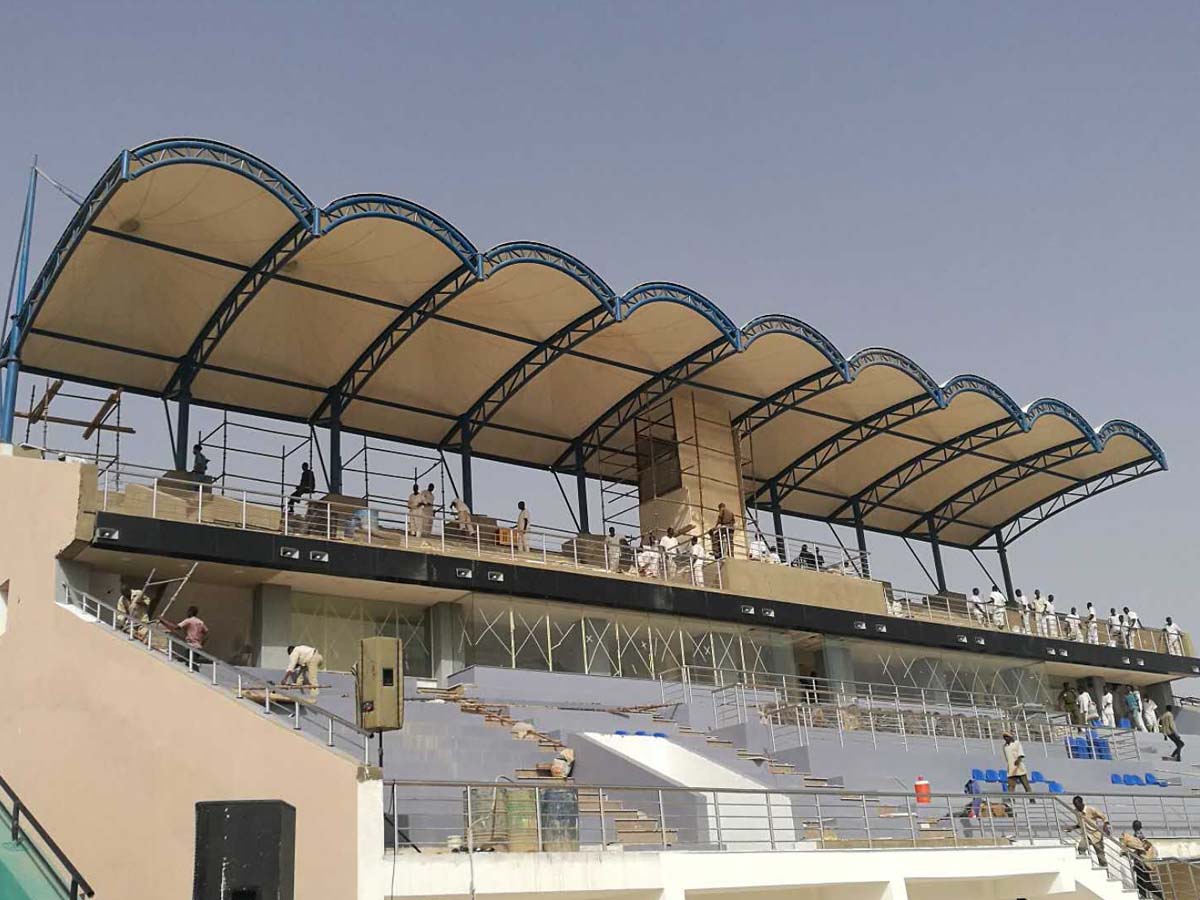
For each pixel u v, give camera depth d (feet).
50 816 73.61
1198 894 96.53
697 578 128.98
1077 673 169.58
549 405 136.05
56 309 104.78
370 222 99.76
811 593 133.90
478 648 108.68
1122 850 92.99
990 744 132.16
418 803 71.97
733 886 68.18
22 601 85.71
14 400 101.40
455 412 132.87
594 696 112.37
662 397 135.23
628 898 65.98
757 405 142.41
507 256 107.14
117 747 71.10
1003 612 160.45
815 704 124.26
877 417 146.61
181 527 92.43
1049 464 164.86
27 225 106.63
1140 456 164.25
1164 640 179.52
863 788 107.55
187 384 115.85
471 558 108.78
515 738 85.25
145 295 106.11
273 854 34.78
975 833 90.38
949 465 164.35
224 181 92.43
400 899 55.98
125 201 92.89
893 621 139.95
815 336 128.57
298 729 61.26
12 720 79.97
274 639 100.94
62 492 87.45
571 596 113.80
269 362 118.93
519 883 59.88
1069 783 133.39
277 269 102.53
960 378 141.28
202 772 65.05
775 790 71.92
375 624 108.58
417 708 89.71
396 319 114.83
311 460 126.11
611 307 113.50
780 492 160.86
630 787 66.59
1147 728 169.17
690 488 137.80
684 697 117.70
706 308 120.37
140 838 67.41
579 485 144.05
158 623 81.00
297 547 98.68
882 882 74.84
